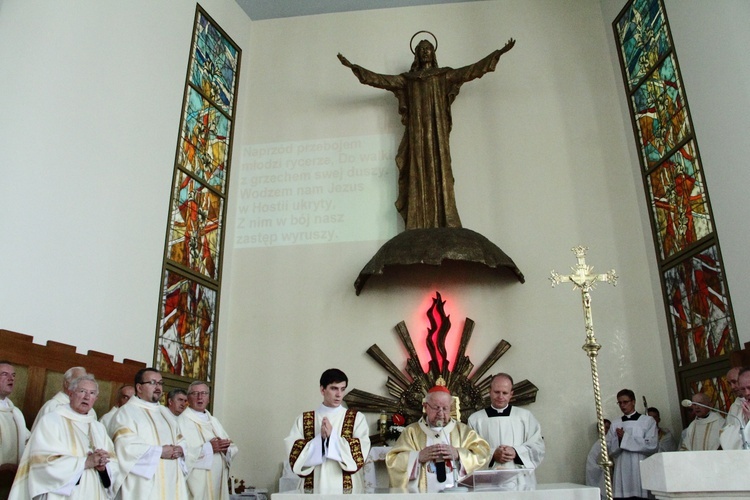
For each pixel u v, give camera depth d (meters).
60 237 5.86
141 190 7.14
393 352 8.05
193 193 8.24
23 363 5.22
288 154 9.34
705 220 6.95
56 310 5.70
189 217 8.09
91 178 6.35
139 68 7.35
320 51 9.88
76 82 6.29
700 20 7.04
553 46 9.29
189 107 8.39
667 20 7.75
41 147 5.76
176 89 8.08
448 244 7.44
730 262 6.44
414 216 8.15
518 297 8.09
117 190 6.73
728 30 6.54
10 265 5.28
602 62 9.08
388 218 8.75
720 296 6.63
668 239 7.69
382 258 7.58
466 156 8.89
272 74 9.88
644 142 8.27
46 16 6.01
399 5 9.92
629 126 8.55
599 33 9.25
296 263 8.73
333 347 8.22
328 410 4.95
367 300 8.36
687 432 6.28
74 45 6.31
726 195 6.53
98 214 6.39
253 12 10.17
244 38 10.03
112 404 6.14
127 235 6.81
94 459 4.54
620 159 8.54
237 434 8.03
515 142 8.86
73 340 5.85
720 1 6.67
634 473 6.66
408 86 8.80
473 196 8.66
